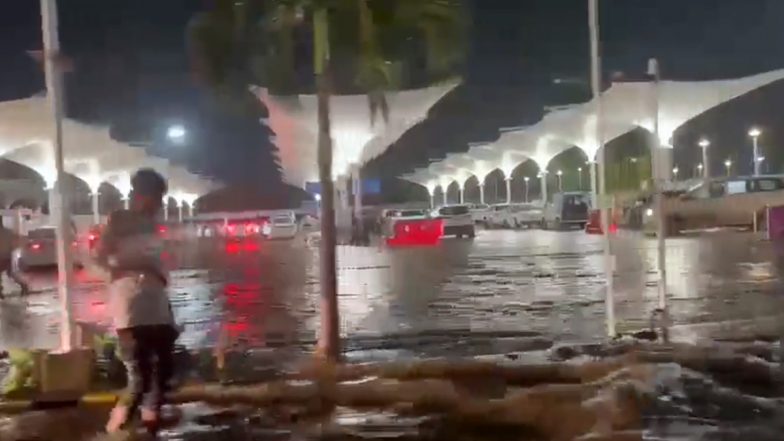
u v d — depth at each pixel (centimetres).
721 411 869
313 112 2392
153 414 834
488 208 6844
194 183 7662
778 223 3025
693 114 4850
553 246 3709
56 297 2286
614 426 827
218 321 1664
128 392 880
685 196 4112
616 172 5859
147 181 830
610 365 1070
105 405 962
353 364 1120
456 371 1071
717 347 1169
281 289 2258
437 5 1091
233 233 5897
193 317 1730
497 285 2172
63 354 991
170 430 857
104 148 5275
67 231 1041
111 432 844
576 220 5631
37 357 991
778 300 1692
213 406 952
